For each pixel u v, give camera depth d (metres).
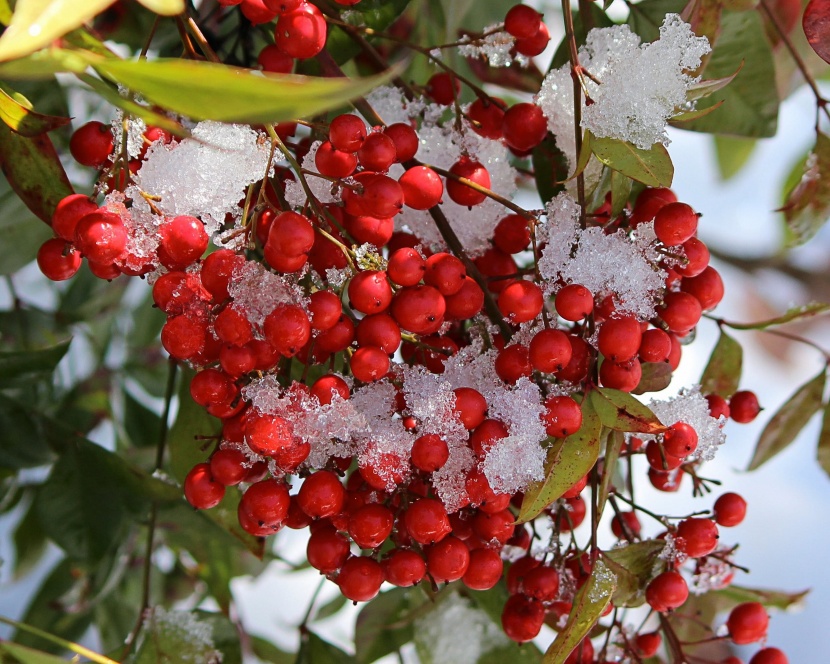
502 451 0.41
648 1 0.47
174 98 0.37
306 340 0.41
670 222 0.42
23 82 0.46
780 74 0.53
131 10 0.48
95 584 0.48
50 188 0.43
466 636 0.50
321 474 0.42
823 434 0.49
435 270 0.42
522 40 0.46
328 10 0.45
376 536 0.41
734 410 0.47
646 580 0.45
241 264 0.41
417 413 0.42
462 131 0.46
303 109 0.37
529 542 0.45
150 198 0.41
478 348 0.44
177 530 0.50
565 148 0.45
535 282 0.43
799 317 0.47
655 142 0.42
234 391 0.42
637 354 0.43
